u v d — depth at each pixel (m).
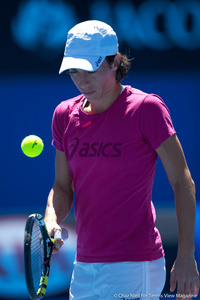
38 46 26.45
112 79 11.18
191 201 10.93
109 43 11.03
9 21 26.12
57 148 12.45
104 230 11.20
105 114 11.16
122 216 11.12
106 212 11.18
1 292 21.78
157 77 26.97
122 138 11.02
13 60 26.50
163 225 22.53
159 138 10.81
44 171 27.31
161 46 26.62
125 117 11.02
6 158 27.25
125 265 11.09
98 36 10.91
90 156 11.20
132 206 11.12
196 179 27.53
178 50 26.73
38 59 26.59
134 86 26.92
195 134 27.55
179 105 27.36
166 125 10.84
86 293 11.64
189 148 27.64
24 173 27.22
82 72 10.88
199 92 27.27
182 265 10.72
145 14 26.28
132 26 26.30
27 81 26.84
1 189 27.12
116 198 11.10
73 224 22.48
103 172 11.10
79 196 11.58
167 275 21.92
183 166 10.99
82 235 11.56
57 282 21.23
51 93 27.09
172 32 26.52
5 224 22.73
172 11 26.34
